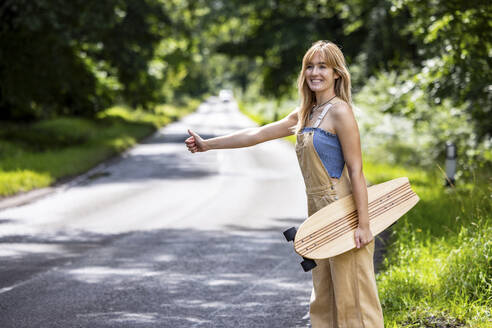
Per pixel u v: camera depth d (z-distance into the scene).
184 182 18.53
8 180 16.56
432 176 16.08
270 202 14.51
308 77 4.01
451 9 12.61
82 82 32.84
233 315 6.21
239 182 18.45
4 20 25.98
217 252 9.25
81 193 16.17
